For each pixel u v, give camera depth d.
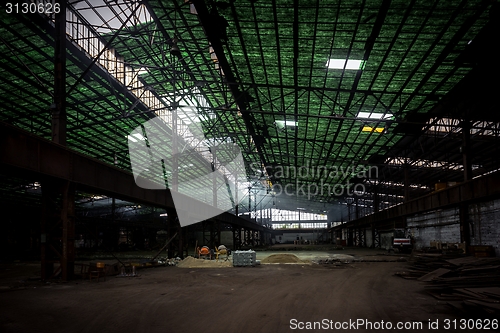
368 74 25.31
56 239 17.52
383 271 22.25
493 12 17.73
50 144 15.96
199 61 29.20
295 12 19.19
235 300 12.14
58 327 8.72
